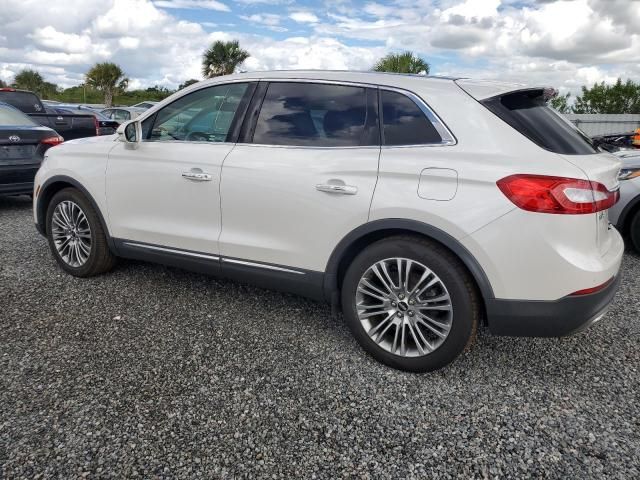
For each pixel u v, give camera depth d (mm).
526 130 2641
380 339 2945
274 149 3199
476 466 2170
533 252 2479
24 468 2076
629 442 2336
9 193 6695
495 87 2791
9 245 5234
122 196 3840
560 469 2160
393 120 2898
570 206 2434
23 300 3775
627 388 2791
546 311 2529
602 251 2674
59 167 4164
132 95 45000
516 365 3020
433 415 2512
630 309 3908
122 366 2881
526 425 2449
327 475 2100
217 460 2164
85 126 10039
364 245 2998
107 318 3506
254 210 3230
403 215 2725
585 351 3213
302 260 3107
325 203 2959
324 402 2596
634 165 5312
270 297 3971
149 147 3713
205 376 2805
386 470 2137
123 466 2109
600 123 16375
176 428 2357
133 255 3930
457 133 2705
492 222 2525
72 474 2053
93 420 2393
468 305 2670
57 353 3006
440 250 2705
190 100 3650
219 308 3736
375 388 2736
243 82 3461
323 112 3123
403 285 2820
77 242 4203
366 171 2842
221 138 3455
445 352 2750
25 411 2441
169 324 3445
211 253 3471
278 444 2275
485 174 2549
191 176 3447
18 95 10805
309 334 3361
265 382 2764
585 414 2545
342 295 3041
